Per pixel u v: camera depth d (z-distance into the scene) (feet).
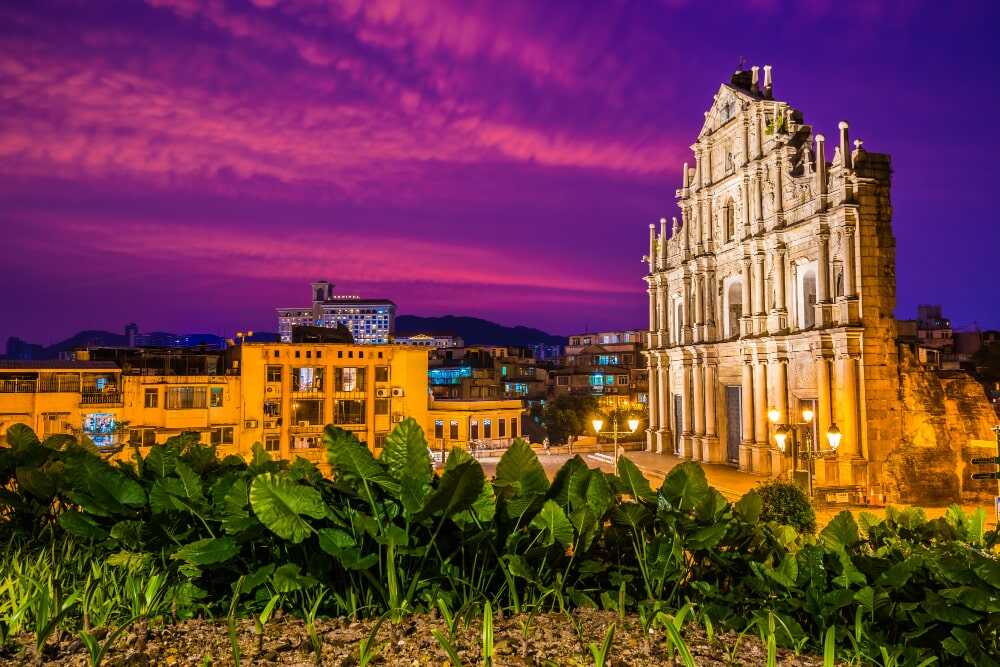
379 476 19.30
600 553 22.13
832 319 116.06
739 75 154.92
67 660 15.23
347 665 15.28
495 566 20.62
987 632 17.80
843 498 106.42
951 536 24.48
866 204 112.68
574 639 17.21
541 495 20.92
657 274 181.27
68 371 169.58
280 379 193.67
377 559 18.90
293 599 18.97
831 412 115.24
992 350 195.21
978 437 109.81
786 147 131.34
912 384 111.96
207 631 17.35
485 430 219.00
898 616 18.44
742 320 141.38
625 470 23.00
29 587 17.90
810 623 20.02
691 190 168.76
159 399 177.88
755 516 22.50
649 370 186.50
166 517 21.15
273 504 18.19
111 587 19.35
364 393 203.00
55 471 24.81
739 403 150.00
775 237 131.75
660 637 17.90
